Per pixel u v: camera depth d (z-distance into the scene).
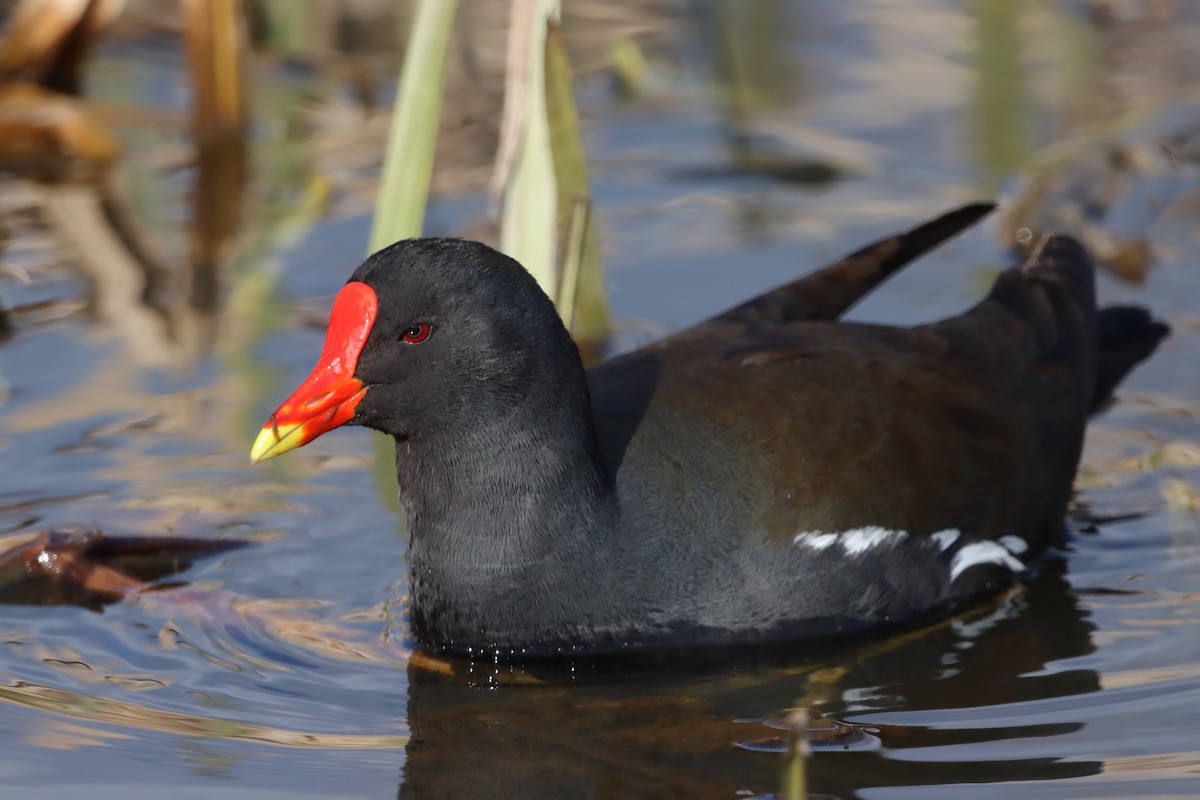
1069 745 8.40
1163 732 8.50
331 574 10.43
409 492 9.60
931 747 8.42
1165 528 10.97
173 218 15.16
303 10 18.41
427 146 11.05
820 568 9.64
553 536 9.38
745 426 9.80
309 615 9.99
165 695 9.08
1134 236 14.51
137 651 9.56
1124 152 15.52
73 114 16.22
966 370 10.59
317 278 14.12
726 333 10.70
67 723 8.73
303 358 12.86
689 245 14.43
